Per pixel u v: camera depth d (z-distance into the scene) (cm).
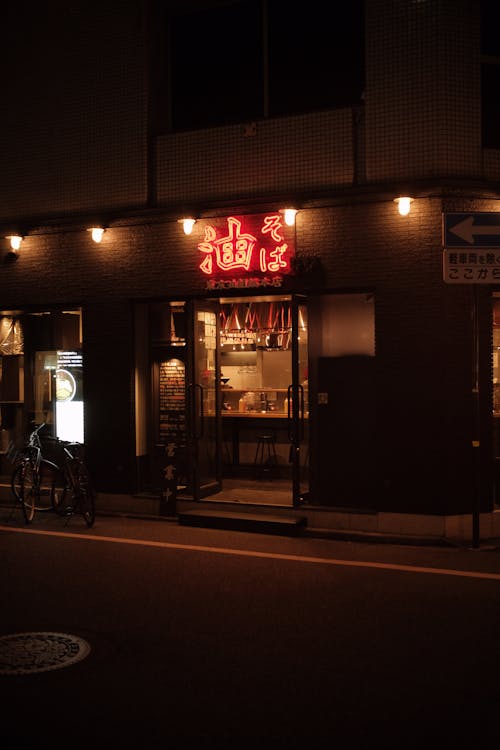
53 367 1208
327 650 543
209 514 999
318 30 1002
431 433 918
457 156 915
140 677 496
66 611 635
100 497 1103
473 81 923
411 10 923
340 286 961
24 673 504
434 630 586
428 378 919
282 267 986
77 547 874
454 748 402
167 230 1060
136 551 854
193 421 1056
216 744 405
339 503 1009
